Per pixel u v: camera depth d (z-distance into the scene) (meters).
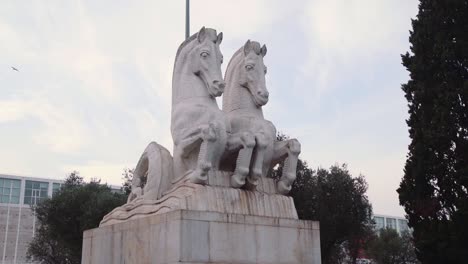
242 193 6.07
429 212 14.09
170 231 5.40
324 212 18.36
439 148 14.18
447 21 15.00
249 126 6.50
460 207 13.23
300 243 6.13
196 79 6.60
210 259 5.38
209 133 5.82
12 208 40.38
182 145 6.21
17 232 40.00
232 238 5.61
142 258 5.80
